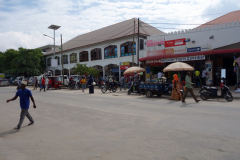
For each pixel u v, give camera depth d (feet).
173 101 38.75
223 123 20.36
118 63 95.81
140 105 34.14
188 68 42.52
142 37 88.53
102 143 15.90
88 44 111.34
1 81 114.93
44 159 13.23
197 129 18.57
